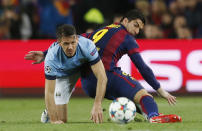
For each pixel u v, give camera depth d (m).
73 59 22.05
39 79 44.19
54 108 21.98
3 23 49.81
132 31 23.89
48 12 52.53
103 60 23.16
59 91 24.02
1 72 44.38
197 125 20.28
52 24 52.41
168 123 20.91
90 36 24.33
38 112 31.42
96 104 21.31
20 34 50.00
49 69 21.66
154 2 50.06
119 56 23.61
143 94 22.16
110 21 50.62
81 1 52.91
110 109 21.02
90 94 23.92
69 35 20.72
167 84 42.78
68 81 23.97
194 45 42.84
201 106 34.19
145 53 43.00
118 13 52.00
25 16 50.25
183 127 19.55
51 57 21.73
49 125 21.20
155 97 42.41
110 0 51.50
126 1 52.09
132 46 23.27
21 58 44.28
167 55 42.88
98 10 51.09
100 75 21.64
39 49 44.06
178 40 42.97
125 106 20.84
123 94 22.64
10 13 50.00
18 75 44.28
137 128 19.22
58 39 21.09
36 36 50.75
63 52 21.80
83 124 21.31
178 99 40.44
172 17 49.41
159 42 43.00
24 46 44.25
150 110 21.81
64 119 24.31
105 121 23.81
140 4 50.34
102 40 23.58
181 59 42.78
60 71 22.94
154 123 20.97
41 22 52.44
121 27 24.02
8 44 44.41
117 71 23.16
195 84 42.66
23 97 44.28
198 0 50.31
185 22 50.06
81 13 50.47
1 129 20.08
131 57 23.22
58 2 52.34
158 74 42.81
